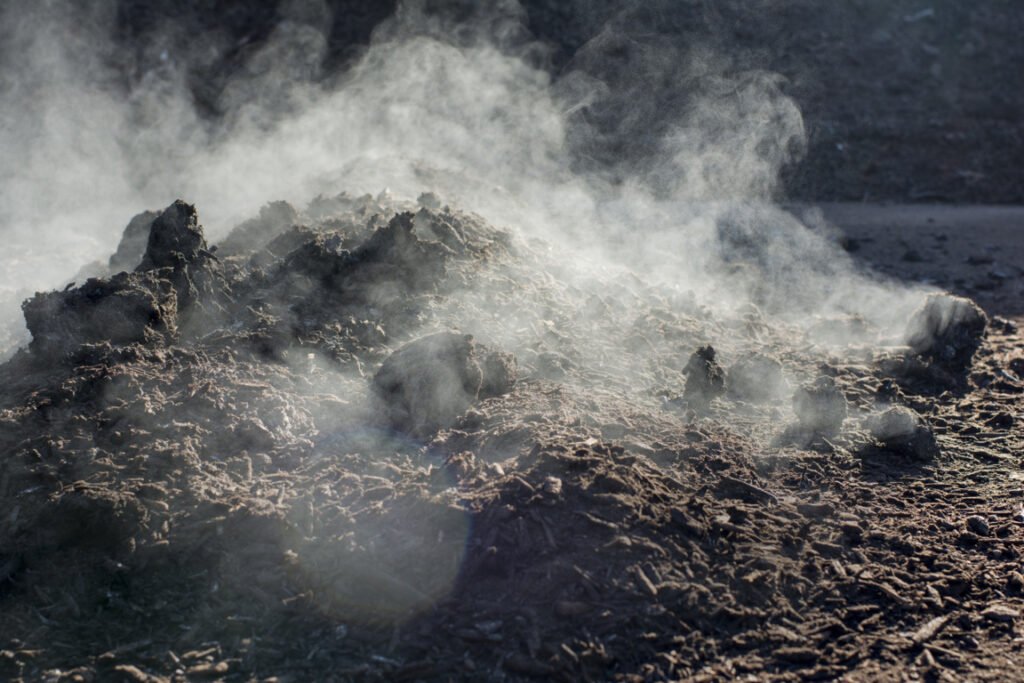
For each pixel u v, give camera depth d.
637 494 4.24
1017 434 5.67
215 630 3.77
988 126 18.17
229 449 4.61
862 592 4.02
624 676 3.56
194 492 4.25
